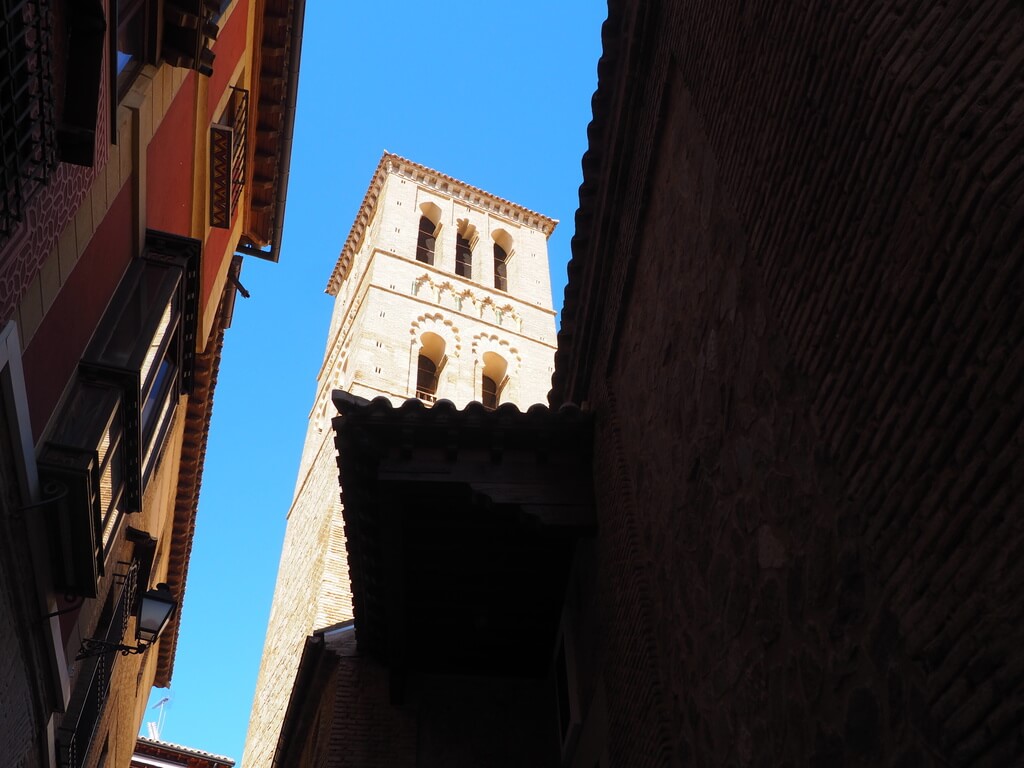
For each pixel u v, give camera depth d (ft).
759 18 15.80
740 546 15.96
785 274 14.40
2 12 14.67
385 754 32.76
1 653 19.88
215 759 78.59
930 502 10.21
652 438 22.44
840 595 12.16
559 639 32.71
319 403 111.75
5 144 15.80
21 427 18.47
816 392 13.21
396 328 100.27
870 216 11.65
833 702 12.15
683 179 21.02
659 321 22.54
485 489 26.45
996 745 8.78
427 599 32.01
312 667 38.40
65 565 22.15
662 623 20.22
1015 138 8.89
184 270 28.22
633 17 23.95
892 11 11.25
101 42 18.83
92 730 32.55
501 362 107.34
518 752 33.17
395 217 119.65
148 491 35.04
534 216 136.05
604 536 25.57
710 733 16.63
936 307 10.17
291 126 44.14
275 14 39.78
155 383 29.09
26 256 18.11
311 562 73.00
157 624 29.81
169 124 29.27
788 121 14.34
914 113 10.52
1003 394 9.02
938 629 9.84
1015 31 9.16
